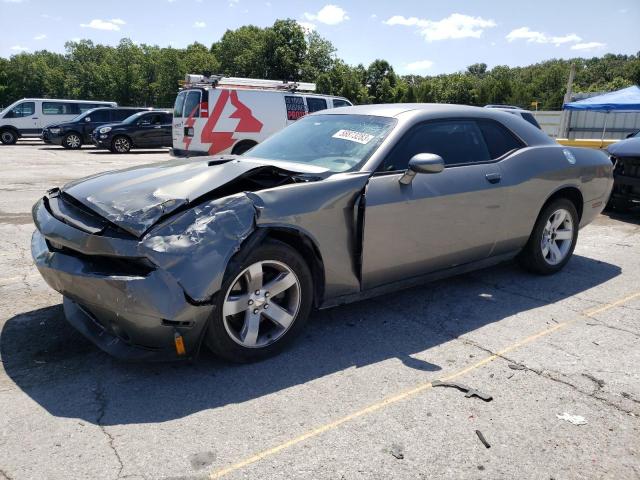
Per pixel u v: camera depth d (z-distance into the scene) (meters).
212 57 80.75
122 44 88.75
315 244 3.20
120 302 2.64
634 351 3.40
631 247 6.12
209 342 2.93
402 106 4.16
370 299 4.26
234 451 2.33
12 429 2.45
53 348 3.27
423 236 3.69
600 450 2.39
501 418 2.62
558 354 3.34
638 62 119.62
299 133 4.22
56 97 93.44
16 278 4.56
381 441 2.42
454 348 3.40
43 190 9.58
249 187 3.53
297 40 65.62
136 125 20.30
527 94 86.75
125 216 2.77
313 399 2.76
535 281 4.77
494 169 4.16
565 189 4.81
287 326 3.21
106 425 2.50
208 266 2.70
